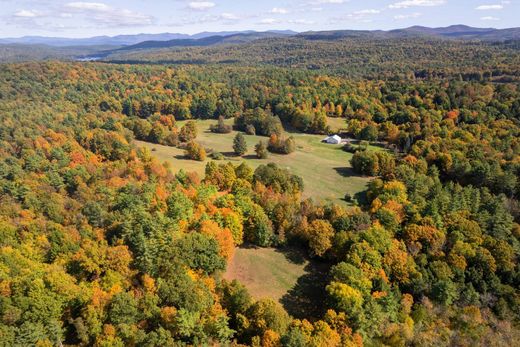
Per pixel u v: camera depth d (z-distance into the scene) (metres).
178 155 135.62
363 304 59.28
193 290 56.03
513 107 136.75
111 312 51.28
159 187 88.00
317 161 134.25
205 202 81.38
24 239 68.56
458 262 67.12
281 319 54.22
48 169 103.25
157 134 149.88
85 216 75.00
